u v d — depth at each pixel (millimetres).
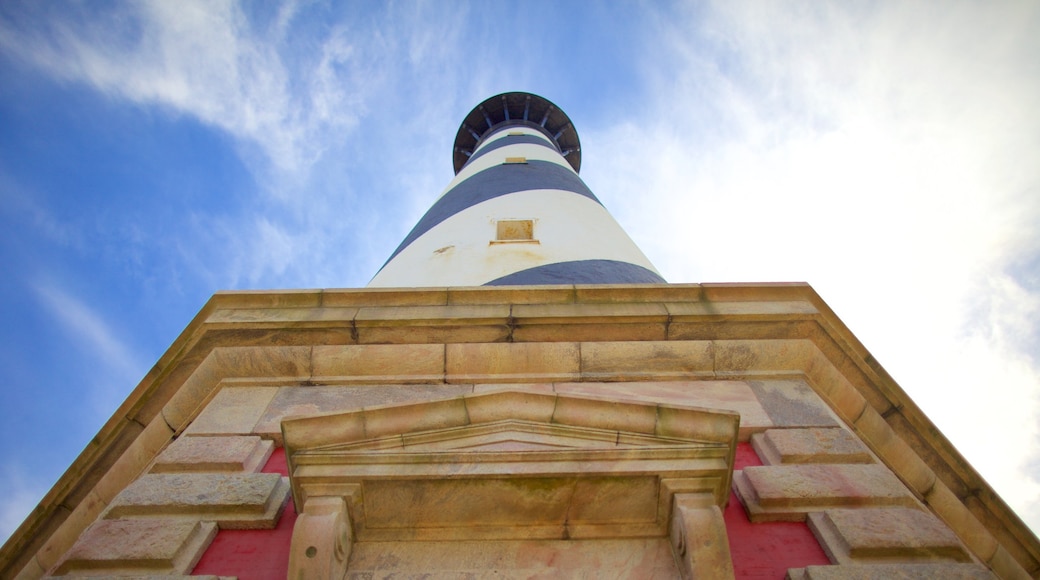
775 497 5180
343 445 4926
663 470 4812
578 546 4859
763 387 6551
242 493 5246
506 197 13328
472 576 4648
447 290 7074
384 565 4727
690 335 6871
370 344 6715
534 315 6762
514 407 5176
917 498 5984
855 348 6934
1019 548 6621
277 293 7055
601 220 12867
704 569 4406
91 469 6371
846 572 4551
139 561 4691
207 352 6812
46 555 5469
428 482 4820
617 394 6359
